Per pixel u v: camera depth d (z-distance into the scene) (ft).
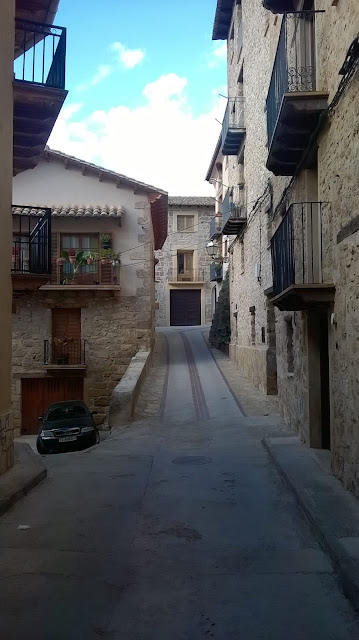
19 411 59.72
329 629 11.30
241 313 64.90
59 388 60.90
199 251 119.96
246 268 60.70
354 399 19.38
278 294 27.84
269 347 48.83
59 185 62.85
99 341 61.00
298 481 22.18
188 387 54.75
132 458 30.78
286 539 16.87
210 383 56.59
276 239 31.40
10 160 27.09
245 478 25.03
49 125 30.17
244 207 61.62
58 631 11.26
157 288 119.85
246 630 11.30
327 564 14.71
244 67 59.36
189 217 120.37
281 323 39.91
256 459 29.14
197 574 14.25
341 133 20.36
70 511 20.22
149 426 40.88
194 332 101.81
